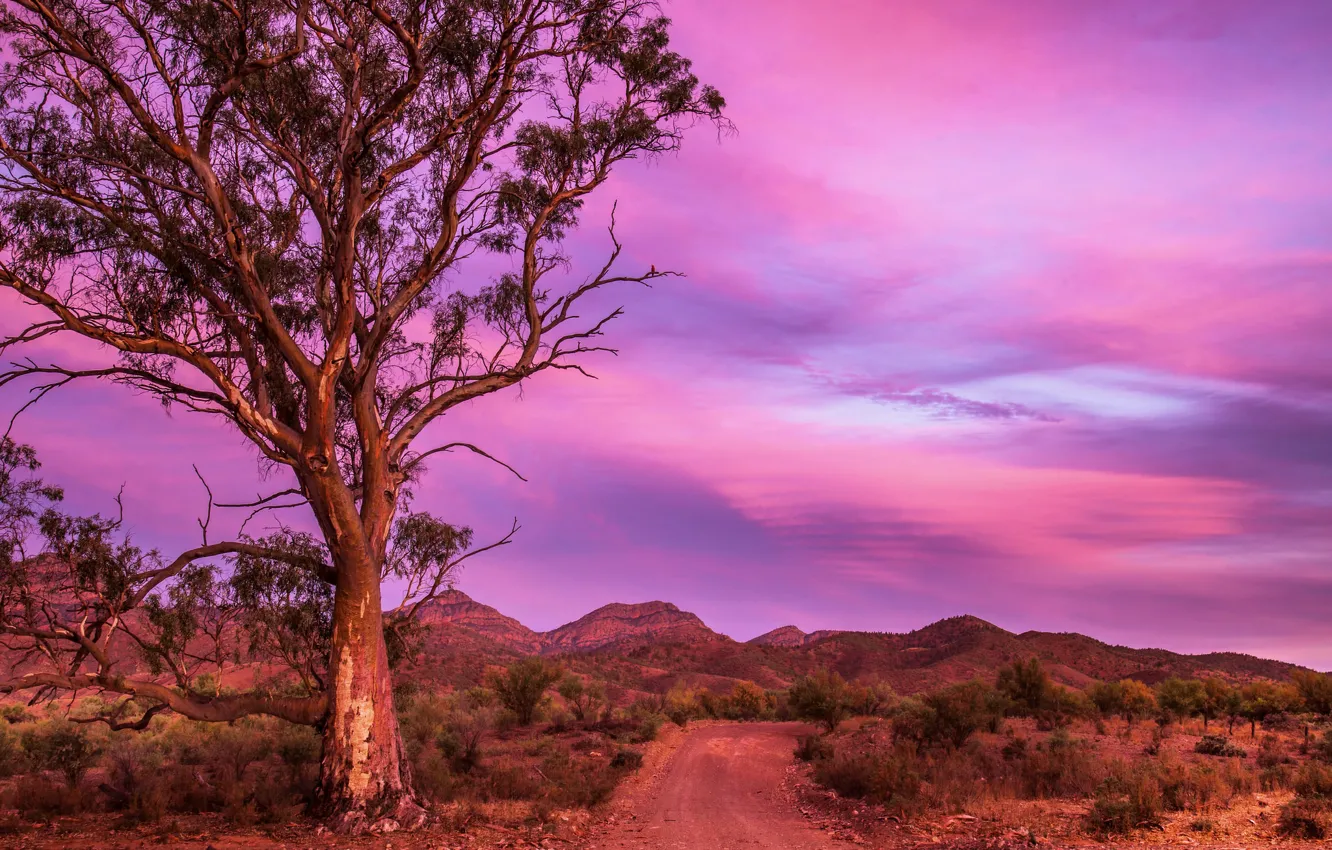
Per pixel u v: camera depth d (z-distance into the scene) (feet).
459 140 64.34
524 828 57.06
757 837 56.80
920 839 50.62
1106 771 68.74
